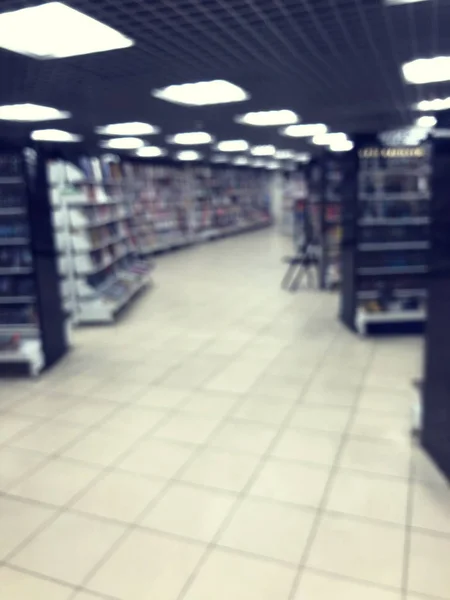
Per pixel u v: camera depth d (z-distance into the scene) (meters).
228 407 4.58
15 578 2.62
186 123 4.70
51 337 5.73
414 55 2.24
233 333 6.95
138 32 1.84
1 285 6.01
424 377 3.63
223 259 14.26
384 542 2.79
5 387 5.20
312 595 2.44
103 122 4.43
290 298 9.02
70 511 3.15
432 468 3.49
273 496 3.24
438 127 3.17
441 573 2.55
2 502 3.26
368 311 6.52
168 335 6.94
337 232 9.61
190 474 3.52
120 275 9.41
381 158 6.79
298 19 1.72
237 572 2.61
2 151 5.11
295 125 5.10
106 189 9.53
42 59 2.20
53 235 5.79
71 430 4.23
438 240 3.26
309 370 5.43
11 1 1.48
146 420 4.38
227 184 21.17
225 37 1.93
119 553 2.78
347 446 3.82
